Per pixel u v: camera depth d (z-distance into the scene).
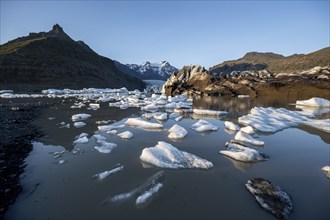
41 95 26.56
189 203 3.77
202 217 3.39
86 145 6.86
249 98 23.80
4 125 9.14
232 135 8.22
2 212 3.45
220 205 3.71
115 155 6.04
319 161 5.83
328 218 3.42
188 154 5.72
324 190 4.31
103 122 10.38
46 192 4.07
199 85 32.09
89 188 4.23
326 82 24.92
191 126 9.55
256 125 9.46
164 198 3.92
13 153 6.03
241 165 5.46
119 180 4.57
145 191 4.12
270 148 6.87
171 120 11.21
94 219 3.32
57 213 3.46
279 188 4.23
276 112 12.96
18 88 37.47
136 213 3.48
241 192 4.15
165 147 5.98
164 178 4.68
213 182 4.55
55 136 7.80
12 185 4.30
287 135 8.45
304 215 3.50
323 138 8.02
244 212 3.53
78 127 9.27
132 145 6.94
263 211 3.57
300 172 5.13
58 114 12.52
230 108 15.79
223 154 6.20
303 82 26.34
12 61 45.22
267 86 27.30
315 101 17.28
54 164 5.38
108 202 3.76
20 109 13.75
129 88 67.56
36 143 6.99
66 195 3.98
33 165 5.30
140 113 13.38
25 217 3.36
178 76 35.31
